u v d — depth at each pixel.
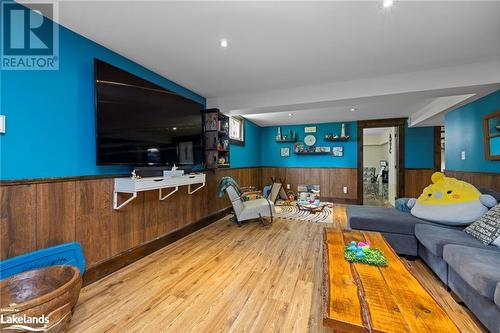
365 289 1.23
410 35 2.01
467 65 2.56
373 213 2.97
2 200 1.52
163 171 2.90
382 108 4.52
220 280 2.12
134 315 1.64
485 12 1.69
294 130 6.52
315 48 2.25
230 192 3.79
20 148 1.61
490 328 1.39
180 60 2.50
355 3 1.61
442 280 2.00
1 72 1.54
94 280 2.08
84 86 2.03
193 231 3.53
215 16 1.75
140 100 2.43
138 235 2.57
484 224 2.03
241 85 3.31
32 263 1.56
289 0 1.58
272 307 1.73
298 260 2.54
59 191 1.84
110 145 2.10
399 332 0.92
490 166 2.82
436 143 5.28
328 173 6.21
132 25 1.86
